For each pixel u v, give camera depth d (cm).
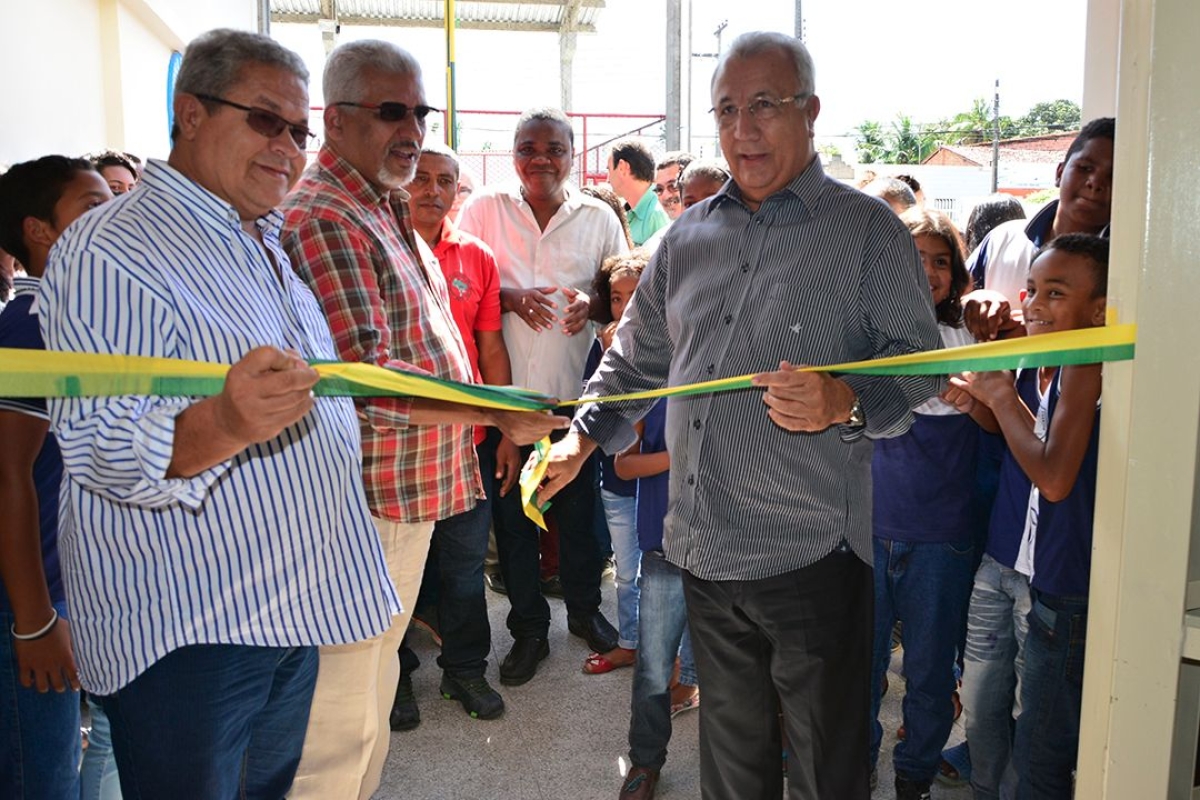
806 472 183
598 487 378
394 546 233
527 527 344
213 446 117
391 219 236
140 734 147
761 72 181
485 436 334
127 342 129
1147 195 108
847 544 186
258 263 154
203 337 137
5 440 166
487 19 1271
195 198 146
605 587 446
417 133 227
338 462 160
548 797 270
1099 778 121
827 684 187
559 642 380
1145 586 113
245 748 160
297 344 159
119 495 122
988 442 259
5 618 175
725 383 167
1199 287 105
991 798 236
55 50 415
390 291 221
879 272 181
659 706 262
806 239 184
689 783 276
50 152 402
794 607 185
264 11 965
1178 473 109
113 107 500
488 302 342
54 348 130
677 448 196
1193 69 104
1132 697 115
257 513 147
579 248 367
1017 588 217
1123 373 114
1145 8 109
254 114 149
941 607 239
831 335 183
